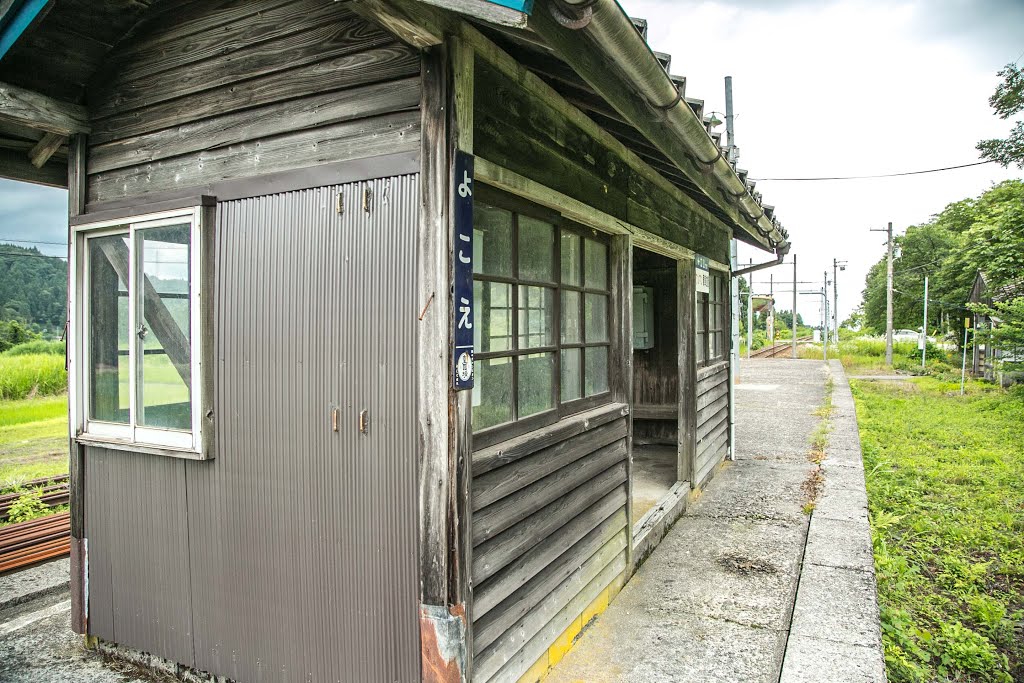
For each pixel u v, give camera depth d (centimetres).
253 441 260
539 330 303
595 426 346
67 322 317
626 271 391
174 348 283
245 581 264
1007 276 1658
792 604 370
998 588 465
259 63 260
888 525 550
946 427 1071
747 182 443
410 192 223
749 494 595
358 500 235
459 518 219
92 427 314
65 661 312
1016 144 1400
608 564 371
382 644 232
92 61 301
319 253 243
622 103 250
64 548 449
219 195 269
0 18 259
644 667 306
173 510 285
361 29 236
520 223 283
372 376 231
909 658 361
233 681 270
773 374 1873
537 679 288
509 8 161
